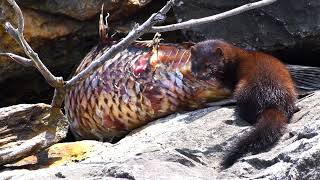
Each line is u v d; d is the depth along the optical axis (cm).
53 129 1004
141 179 777
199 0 1133
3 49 1179
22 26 902
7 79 1213
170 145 928
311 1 1091
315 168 771
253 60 1083
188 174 810
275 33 1113
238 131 952
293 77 1104
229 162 870
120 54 1091
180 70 1073
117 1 1179
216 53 1093
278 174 783
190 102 1079
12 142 991
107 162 864
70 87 984
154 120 1086
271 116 955
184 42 1163
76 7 1177
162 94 1070
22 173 892
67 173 825
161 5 1209
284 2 1102
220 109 1028
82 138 1150
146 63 1078
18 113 998
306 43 1114
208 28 1144
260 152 893
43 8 1183
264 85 1008
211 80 1080
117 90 1083
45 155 983
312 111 978
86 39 1211
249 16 1123
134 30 928
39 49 1202
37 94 1245
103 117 1102
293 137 897
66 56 1218
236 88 1049
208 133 953
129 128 1102
